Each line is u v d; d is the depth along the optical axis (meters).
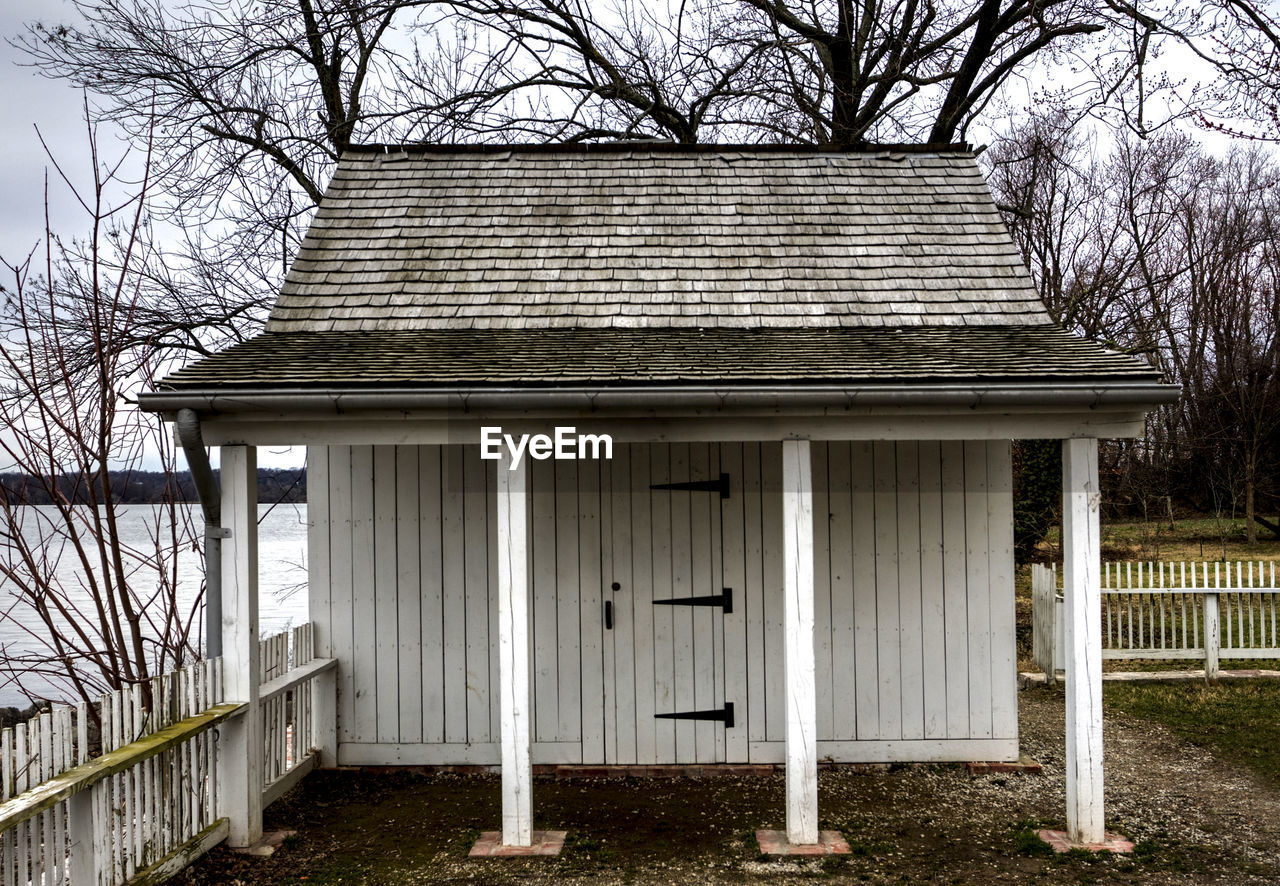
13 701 8.93
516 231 7.48
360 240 7.35
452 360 5.43
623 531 6.65
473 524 6.70
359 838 5.34
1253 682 9.62
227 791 5.12
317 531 6.73
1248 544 20.83
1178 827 5.48
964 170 8.21
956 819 5.57
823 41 15.27
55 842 3.80
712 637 6.61
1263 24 10.23
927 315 6.68
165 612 6.46
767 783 6.33
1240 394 21.66
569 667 6.60
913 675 6.59
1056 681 9.77
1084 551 5.04
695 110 15.45
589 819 5.63
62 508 5.91
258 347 5.92
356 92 13.72
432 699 6.65
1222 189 24.62
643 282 6.98
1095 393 4.74
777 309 6.74
